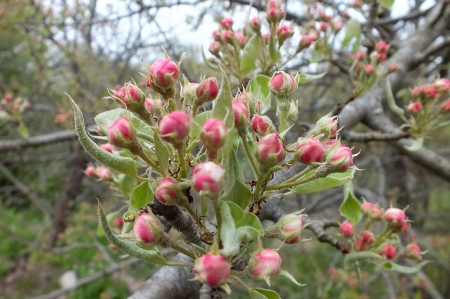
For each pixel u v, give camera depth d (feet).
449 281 26.55
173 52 14.52
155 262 3.46
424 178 26.91
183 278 5.94
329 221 7.52
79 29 20.21
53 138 15.19
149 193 4.81
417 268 6.77
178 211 4.19
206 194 3.02
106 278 25.89
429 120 8.05
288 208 18.54
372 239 6.57
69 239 23.79
